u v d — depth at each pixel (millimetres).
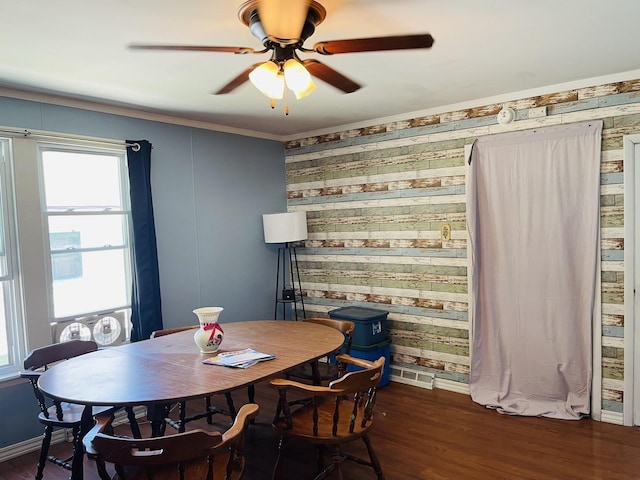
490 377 3670
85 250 3463
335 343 2721
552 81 3215
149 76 2816
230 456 1755
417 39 1776
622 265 3135
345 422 2373
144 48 1822
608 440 2963
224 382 2076
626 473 2576
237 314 4547
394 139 4176
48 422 2443
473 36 2350
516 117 3490
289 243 5047
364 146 4383
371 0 1931
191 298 4121
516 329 3518
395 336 4281
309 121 4285
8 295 3084
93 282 3516
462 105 3746
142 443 1592
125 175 3691
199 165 4199
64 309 3348
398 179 4176
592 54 2664
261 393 4031
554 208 3316
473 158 3648
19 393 3037
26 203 3070
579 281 3277
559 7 2035
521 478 2551
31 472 2809
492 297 3637
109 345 3531
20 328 3090
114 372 2258
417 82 3127
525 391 3492
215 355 2521
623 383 3164
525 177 3426
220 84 3004
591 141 3172
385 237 4305
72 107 3334
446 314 3957
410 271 4160
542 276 3387
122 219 3693
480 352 3703
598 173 3150
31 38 2225
